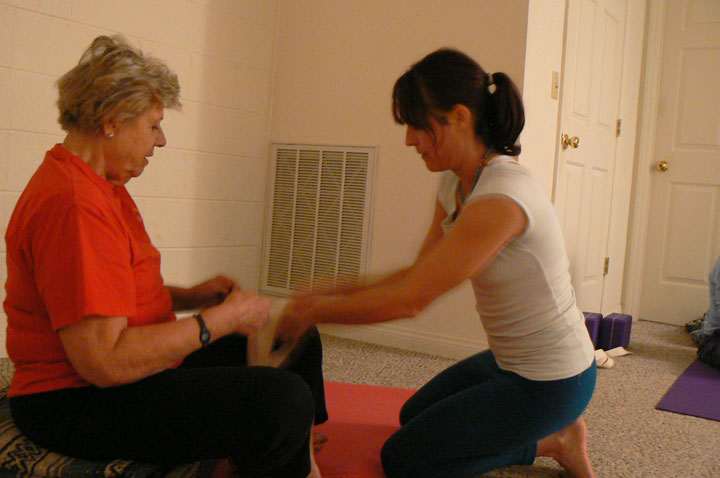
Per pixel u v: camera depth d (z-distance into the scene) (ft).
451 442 4.59
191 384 3.51
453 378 5.38
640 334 12.41
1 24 7.45
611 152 12.87
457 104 4.17
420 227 9.72
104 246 3.31
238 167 10.75
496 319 4.53
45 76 7.95
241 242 10.96
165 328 3.46
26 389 3.55
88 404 3.51
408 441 4.75
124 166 3.71
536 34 9.27
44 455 3.52
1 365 7.55
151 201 9.39
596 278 12.79
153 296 3.89
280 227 11.17
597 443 6.40
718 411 7.58
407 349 9.75
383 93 10.05
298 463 3.79
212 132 10.21
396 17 9.93
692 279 13.66
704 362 10.09
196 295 4.83
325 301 4.09
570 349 4.45
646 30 13.75
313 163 10.77
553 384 4.42
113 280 3.31
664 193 13.89
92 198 3.36
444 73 4.17
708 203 13.46
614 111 12.82
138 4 8.91
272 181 11.23
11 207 7.78
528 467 5.82
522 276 4.28
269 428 3.45
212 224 10.41
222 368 3.66
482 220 3.93
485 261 3.94
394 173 9.96
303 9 10.88
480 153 4.31
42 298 3.40
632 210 14.02
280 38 11.15
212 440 3.50
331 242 10.58
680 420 7.23
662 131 13.87
